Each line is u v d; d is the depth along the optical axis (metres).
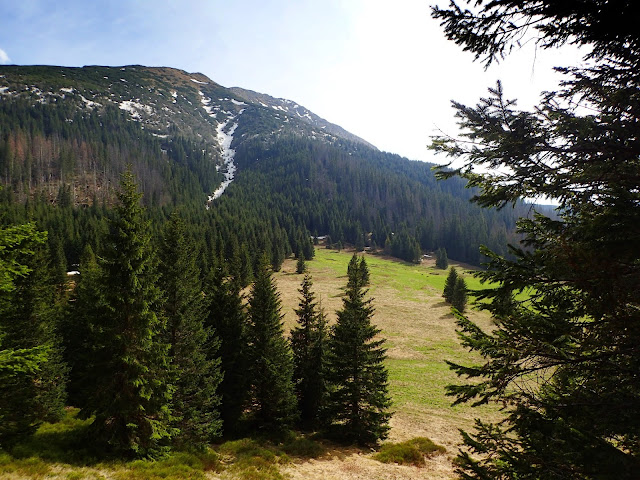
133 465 14.33
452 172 6.64
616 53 4.56
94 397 15.09
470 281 82.62
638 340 4.70
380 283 84.69
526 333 5.25
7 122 171.62
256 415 24.47
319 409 26.30
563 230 5.60
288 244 123.44
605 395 5.25
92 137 188.50
